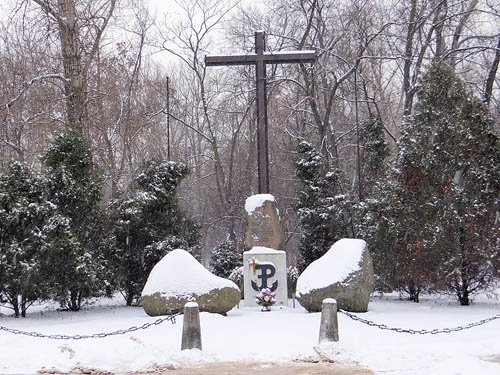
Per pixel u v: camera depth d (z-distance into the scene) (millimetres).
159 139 41219
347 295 15367
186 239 22016
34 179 17484
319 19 33750
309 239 25062
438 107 18234
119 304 21281
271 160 42938
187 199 46156
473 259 16844
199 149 48781
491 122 17578
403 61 33719
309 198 25703
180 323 13406
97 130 32312
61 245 16859
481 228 16938
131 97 36062
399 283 19016
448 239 16859
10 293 16906
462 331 12016
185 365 9445
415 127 18469
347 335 11562
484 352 9805
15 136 28422
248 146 46344
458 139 17516
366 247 16391
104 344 10234
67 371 9148
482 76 30875
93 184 18953
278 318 14477
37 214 16766
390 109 38281
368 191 26656
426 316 14383
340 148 37344
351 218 24516
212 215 48688
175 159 42469
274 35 35344
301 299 15898
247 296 17984
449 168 17500
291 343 10992
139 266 20594
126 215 20125
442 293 18797
